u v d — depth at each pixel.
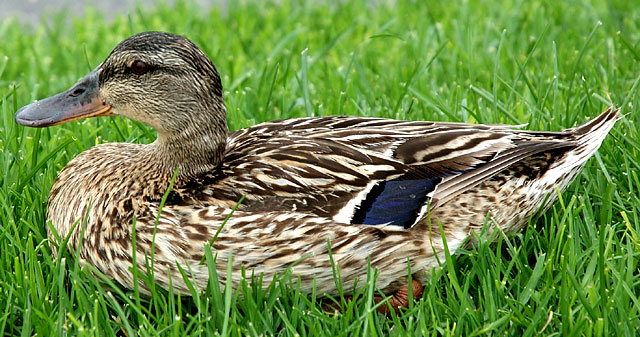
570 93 11.87
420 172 8.65
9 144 10.53
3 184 9.91
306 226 8.26
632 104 11.19
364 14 17.28
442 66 14.12
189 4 18.78
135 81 8.84
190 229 8.24
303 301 8.38
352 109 12.32
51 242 8.88
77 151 10.93
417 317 8.07
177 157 8.80
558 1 16.72
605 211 8.37
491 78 13.33
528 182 8.83
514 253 8.50
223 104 9.02
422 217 8.46
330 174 8.58
